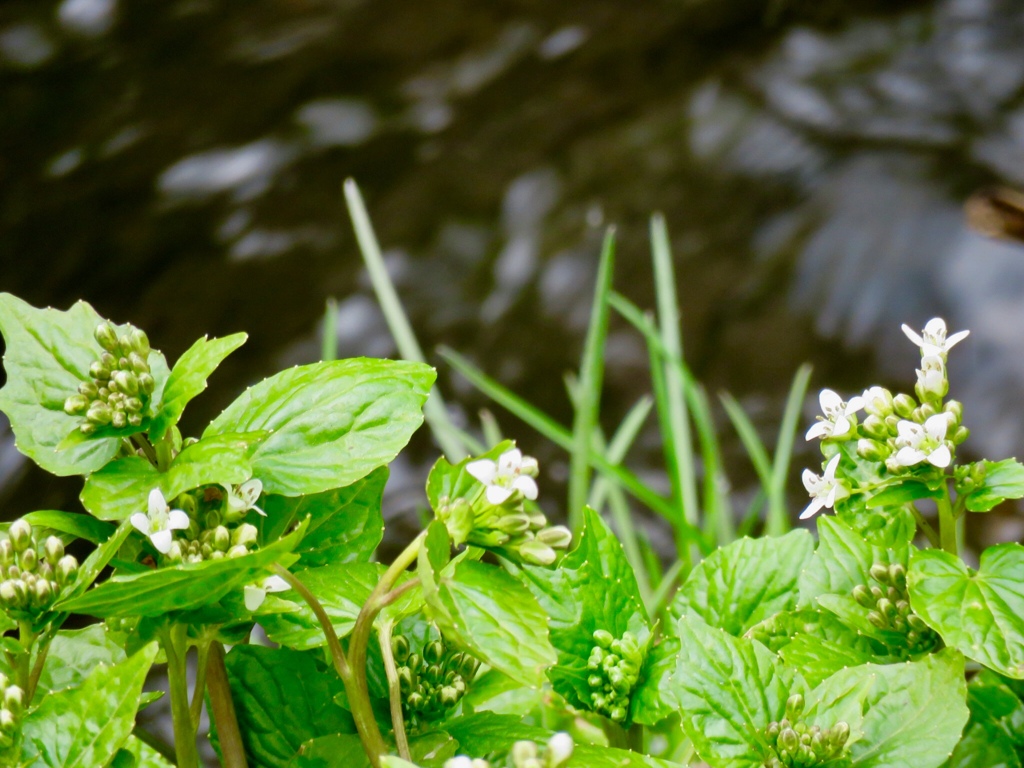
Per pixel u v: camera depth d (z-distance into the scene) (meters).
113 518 0.55
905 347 1.35
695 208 1.57
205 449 0.55
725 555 0.60
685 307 1.45
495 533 0.54
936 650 0.58
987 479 0.58
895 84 1.70
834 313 1.40
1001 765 0.59
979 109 1.63
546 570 0.59
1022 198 1.46
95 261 1.66
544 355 1.42
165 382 0.57
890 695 0.56
